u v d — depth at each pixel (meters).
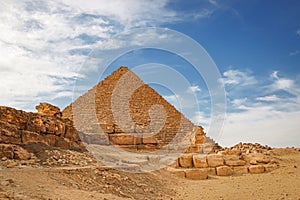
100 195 13.82
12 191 11.26
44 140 20.58
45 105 27.42
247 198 16.45
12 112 19.52
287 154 37.78
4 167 14.91
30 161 16.72
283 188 19.28
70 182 14.74
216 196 17.33
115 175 17.88
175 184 21.83
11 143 18.30
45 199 11.27
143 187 18.05
